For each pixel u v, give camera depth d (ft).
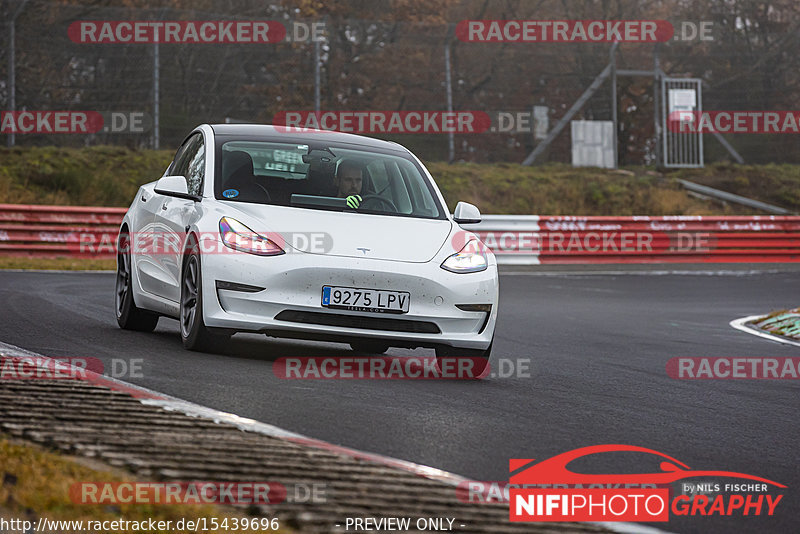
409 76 322.75
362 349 92.38
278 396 63.57
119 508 35.96
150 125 290.56
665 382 85.46
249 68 311.88
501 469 50.06
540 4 395.96
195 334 77.87
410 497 42.70
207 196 81.97
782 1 385.29
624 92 368.27
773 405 76.74
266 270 75.31
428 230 83.05
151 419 52.11
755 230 263.49
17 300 113.19
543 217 247.29
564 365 92.12
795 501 48.67
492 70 350.43
